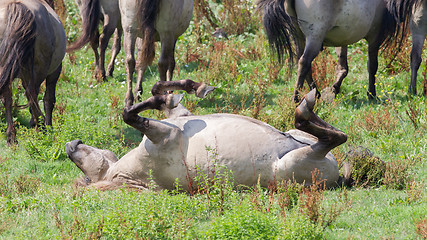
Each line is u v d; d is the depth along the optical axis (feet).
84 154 70.13
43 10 88.02
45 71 88.53
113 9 131.13
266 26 103.71
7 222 56.80
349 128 93.56
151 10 97.66
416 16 108.99
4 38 80.64
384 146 82.64
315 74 117.19
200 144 63.10
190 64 142.20
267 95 118.83
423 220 51.67
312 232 50.19
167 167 64.28
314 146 61.46
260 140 63.16
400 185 67.21
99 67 133.90
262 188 63.77
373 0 107.96
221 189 58.80
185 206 56.85
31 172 78.13
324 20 102.01
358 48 147.43
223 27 168.86
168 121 64.90
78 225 53.06
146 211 53.42
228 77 127.95
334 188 66.49
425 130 89.86
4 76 79.71
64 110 105.70
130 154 67.10
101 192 65.00
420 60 111.04
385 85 120.06
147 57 100.37
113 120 104.63
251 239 48.88
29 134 85.81
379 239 50.80
